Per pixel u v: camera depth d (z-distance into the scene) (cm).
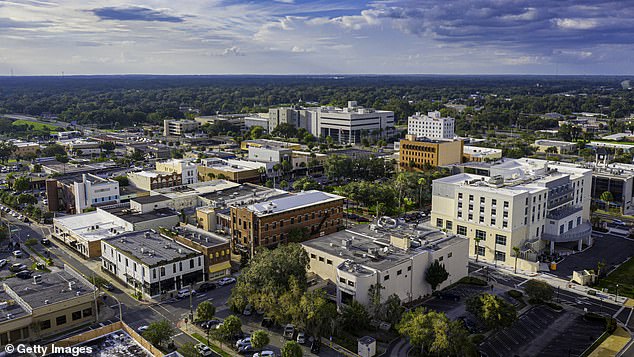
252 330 11781
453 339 10062
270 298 11562
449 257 14350
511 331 11788
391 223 16575
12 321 10900
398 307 11744
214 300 13450
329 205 18162
